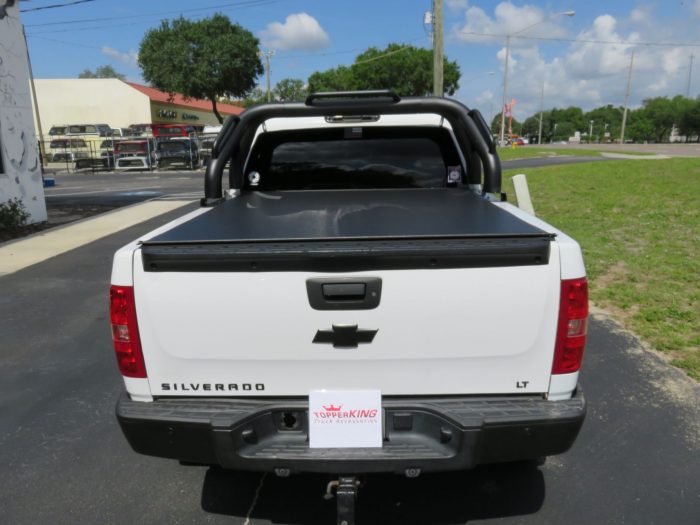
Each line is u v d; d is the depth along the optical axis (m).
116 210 13.64
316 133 4.12
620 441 3.33
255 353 2.25
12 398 4.09
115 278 2.25
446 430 2.21
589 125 148.12
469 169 4.02
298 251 2.13
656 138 127.69
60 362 4.70
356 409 2.25
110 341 5.14
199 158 32.59
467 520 2.71
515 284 2.16
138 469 3.21
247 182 4.21
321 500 2.90
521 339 2.21
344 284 2.16
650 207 11.59
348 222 2.64
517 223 2.55
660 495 2.86
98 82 44.06
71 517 2.81
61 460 3.31
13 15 11.05
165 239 2.29
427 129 4.09
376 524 2.69
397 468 2.21
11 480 3.12
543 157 34.22
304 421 2.30
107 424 3.72
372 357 2.23
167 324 2.25
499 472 3.07
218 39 42.16
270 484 3.03
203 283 2.20
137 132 36.53
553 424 2.20
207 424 2.21
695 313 5.32
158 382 2.33
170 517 2.80
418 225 2.52
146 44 43.06
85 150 36.88
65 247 9.23
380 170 4.20
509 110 58.47
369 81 58.91
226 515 2.80
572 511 2.76
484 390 2.29
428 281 2.16
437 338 2.21
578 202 12.64
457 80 59.34
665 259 7.26
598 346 4.67
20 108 11.27
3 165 10.83
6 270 7.73
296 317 2.20
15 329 5.47
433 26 19.89
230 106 70.25
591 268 6.93
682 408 3.68
